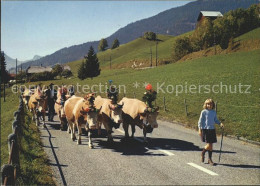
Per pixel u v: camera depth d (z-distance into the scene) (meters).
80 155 11.13
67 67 162.62
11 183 6.80
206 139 9.41
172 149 11.66
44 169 9.49
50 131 16.17
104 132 15.68
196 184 7.91
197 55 89.56
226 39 80.38
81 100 12.93
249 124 15.57
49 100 19.62
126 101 13.23
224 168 9.12
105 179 8.58
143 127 12.58
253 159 9.98
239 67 47.00
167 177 8.52
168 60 113.75
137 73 71.19
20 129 13.16
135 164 9.84
